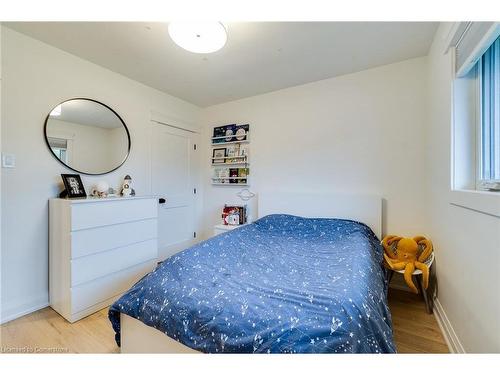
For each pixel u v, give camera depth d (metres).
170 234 3.28
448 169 1.59
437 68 1.86
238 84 2.91
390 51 2.17
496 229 1.00
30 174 1.97
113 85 2.57
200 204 3.77
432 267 1.97
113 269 2.10
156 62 2.37
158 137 3.10
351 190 2.62
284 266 1.48
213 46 1.69
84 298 1.89
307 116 2.89
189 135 3.58
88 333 1.67
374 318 0.99
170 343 1.10
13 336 1.64
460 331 1.37
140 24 1.79
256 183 3.30
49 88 2.08
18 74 1.90
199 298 1.09
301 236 2.26
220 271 1.39
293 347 0.78
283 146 3.06
